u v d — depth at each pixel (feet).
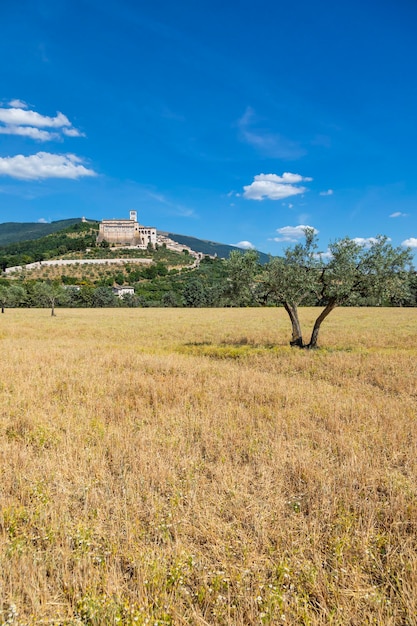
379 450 22.13
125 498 16.16
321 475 18.72
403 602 11.38
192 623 10.68
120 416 29.37
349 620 10.75
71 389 36.96
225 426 26.32
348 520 15.02
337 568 12.71
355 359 55.11
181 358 57.47
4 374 42.37
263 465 19.88
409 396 35.70
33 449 22.85
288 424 26.68
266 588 11.57
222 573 12.10
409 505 15.79
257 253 71.72
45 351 61.77
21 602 11.20
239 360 57.77
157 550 13.28
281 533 14.28
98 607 10.68
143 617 10.40
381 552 13.91
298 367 51.37
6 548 13.35
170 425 26.78
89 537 13.75
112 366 50.34
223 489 17.56
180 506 15.93
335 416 28.40
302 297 70.03
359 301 69.05
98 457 20.67
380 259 63.46
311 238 68.69
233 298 74.13
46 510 15.56
